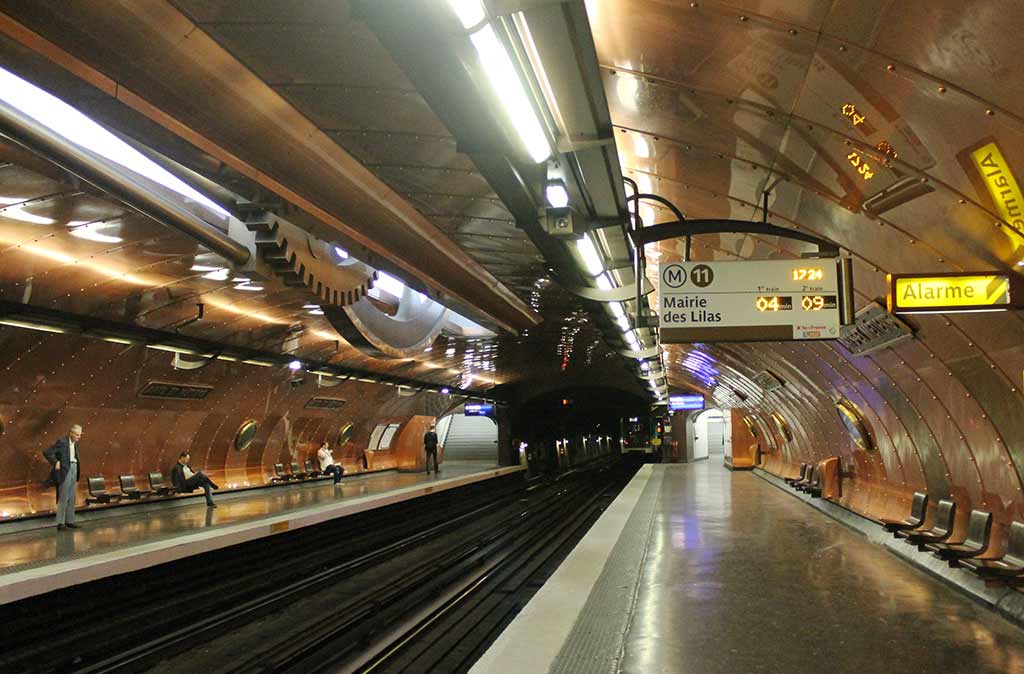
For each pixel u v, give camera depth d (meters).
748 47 4.03
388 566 14.98
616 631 5.62
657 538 10.73
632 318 12.34
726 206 6.94
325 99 5.24
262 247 10.00
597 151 4.84
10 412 12.12
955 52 3.39
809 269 6.29
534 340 23.03
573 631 5.28
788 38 3.85
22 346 11.25
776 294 6.30
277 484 21.62
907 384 8.40
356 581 13.34
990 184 4.23
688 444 38.41
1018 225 4.39
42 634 8.06
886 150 4.53
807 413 15.70
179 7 4.16
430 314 19.17
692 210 7.38
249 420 19.72
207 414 17.84
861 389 10.33
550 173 5.15
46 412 12.91
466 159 6.37
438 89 3.85
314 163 6.51
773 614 6.38
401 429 32.59
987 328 5.76
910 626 5.97
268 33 4.37
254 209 8.34
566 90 4.03
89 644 8.43
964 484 7.74
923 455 8.85
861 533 10.90
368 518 17.89
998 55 3.26
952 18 3.20
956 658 5.15
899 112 4.09
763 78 4.32
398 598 11.73
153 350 13.99
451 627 10.25
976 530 7.17
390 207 8.19
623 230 6.72
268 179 6.40
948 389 7.37
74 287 10.54
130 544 10.32
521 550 17.44
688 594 7.15
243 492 19.73
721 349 18.08
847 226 5.96
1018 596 6.16
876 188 5.05
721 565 8.63
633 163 6.50
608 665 4.88
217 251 9.35
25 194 7.80
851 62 3.84
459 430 47.84
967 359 6.53
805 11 3.58
